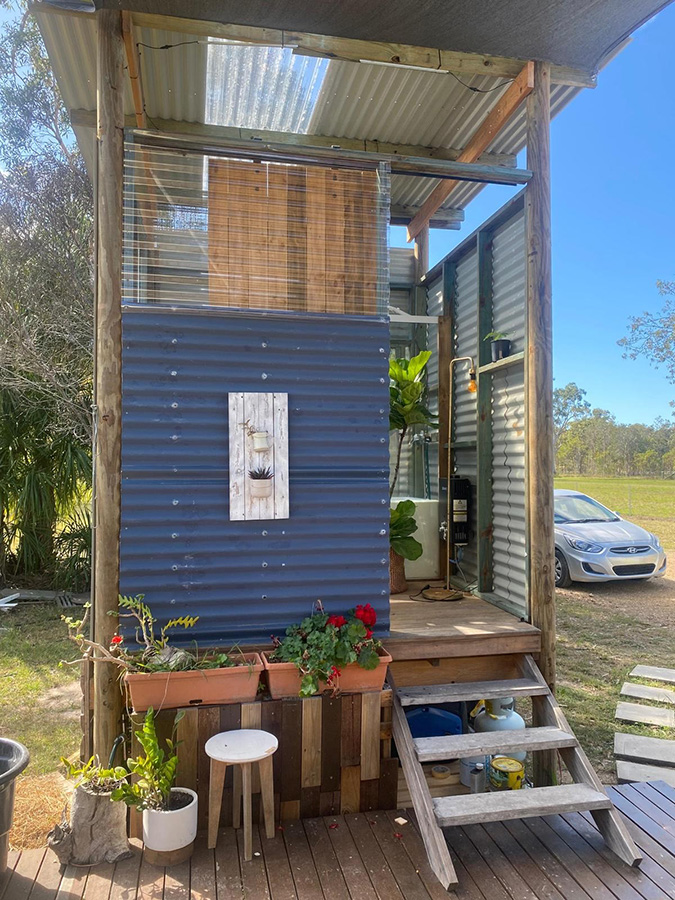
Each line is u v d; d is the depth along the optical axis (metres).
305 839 2.69
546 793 2.74
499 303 4.15
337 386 3.12
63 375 7.70
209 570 2.95
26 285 7.82
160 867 2.50
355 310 3.21
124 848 2.55
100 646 2.70
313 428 3.09
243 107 4.14
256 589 3.01
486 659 3.47
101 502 2.86
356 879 2.44
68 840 2.53
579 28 3.02
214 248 3.07
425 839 2.56
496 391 4.18
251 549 2.99
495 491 4.19
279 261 3.13
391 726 2.94
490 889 2.41
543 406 3.48
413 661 3.37
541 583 3.45
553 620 3.45
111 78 2.84
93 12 2.89
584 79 3.56
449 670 3.42
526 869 2.55
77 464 7.54
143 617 2.86
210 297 3.06
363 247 3.23
